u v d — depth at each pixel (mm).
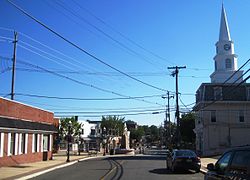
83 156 55875
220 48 85750
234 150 9891
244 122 61250
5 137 31078
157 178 21938
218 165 10664
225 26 86562
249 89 62000
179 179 21453
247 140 60750
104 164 36406
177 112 54188
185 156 26406
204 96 62031
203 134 61531
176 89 53844
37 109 40531
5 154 31156
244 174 8773
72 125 61844
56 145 63469
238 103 61500
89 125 83938
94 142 81125
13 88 42594
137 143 150750
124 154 71688
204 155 58469
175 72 53500
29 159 37062
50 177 23078
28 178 22641
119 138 102438
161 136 162250
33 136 38375
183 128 87312
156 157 54094
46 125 42281
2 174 24516
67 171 27938
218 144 60688
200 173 25938
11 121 31891
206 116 61625
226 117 61469
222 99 61625
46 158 42219
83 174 24891
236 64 84688
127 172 26359
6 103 31750
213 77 85875
